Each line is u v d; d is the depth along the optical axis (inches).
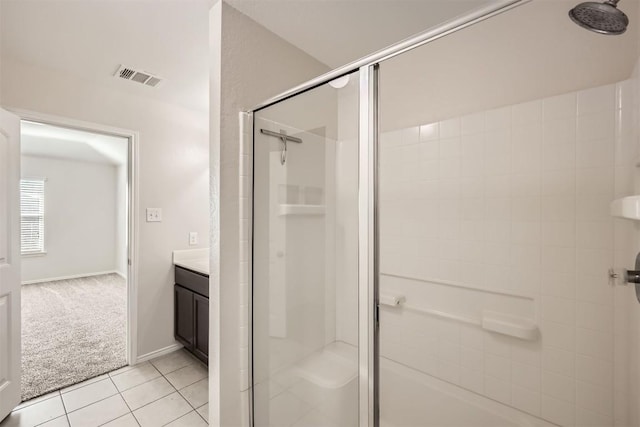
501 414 54.9
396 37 67.1
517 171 53.4
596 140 45.6
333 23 62.2
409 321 68.0
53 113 81.1
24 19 60.6
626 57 42.8
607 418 45.8
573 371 48.7
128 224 97.0
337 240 50.8
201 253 111.6
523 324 53.1
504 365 55.7
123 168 227.6
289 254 56.1
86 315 142.2
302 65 71.1
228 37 56.3
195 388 83.4
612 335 45.4
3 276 70.1
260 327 59.1
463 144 59.1
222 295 55.5
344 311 50.3
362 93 47.3
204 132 114.2
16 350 73.2
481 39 54.6
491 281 57.1
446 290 62.9
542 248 51.3
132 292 95.8
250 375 59.4
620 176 43.7
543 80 49.7
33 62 77.3
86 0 55.3
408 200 67.5
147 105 99.2
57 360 97.7
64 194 215.2
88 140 174.7
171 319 104.7
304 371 54.6
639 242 41.1
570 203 48.4
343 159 49.7
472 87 56.9
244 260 58.6
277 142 56.7
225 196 56.0
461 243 60.6
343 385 50.3
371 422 47.2
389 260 70.9
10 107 74.8
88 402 76.8
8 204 72.2
